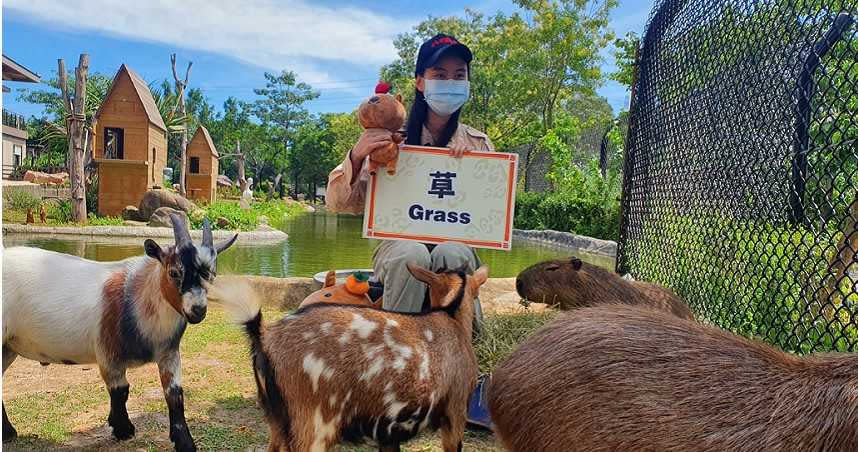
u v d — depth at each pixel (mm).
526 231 21562
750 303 3691
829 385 1798
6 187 22438
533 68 30875
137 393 4312
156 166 22844
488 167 3457
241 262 12852
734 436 1845
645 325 2201
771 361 1964
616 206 18438
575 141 31719
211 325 6129
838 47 3119
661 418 1953
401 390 2621
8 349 3619
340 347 2562
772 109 3432
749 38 3678
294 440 2535
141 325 3314
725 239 3904
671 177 4805
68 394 4223
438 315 2861
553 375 2197
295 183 65062
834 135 3143
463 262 3594
